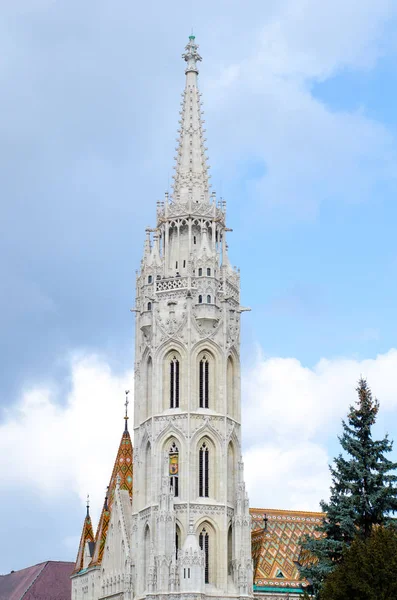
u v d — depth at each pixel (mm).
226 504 114062
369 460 96250
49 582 180875
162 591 108688
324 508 97125
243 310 123000
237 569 112250
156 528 112000
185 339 117312
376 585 81375
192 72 130750
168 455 114438
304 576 96438
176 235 123000
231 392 119500
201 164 126875
